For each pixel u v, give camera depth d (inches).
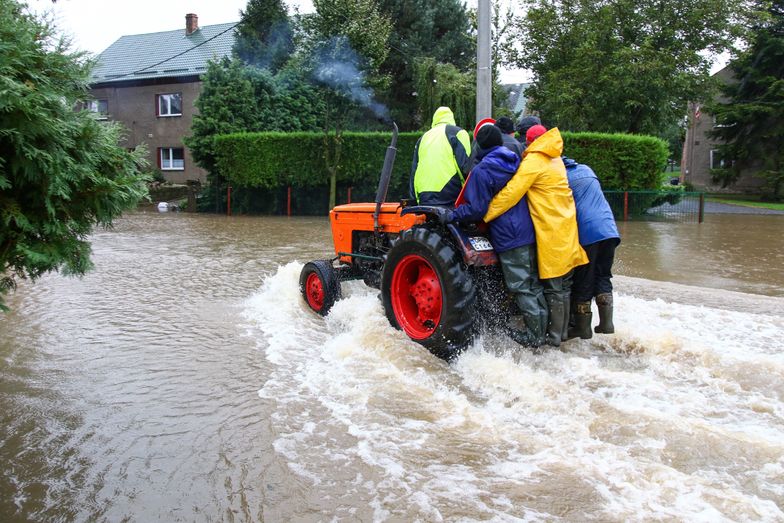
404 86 1090.7
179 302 241.9
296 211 789.2
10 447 116.5
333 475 106.0
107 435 121.6
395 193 768.3
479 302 170.6
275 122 870.4
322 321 214.8
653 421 124.5
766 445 115.1
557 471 107.0
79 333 195.2
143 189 135.4
